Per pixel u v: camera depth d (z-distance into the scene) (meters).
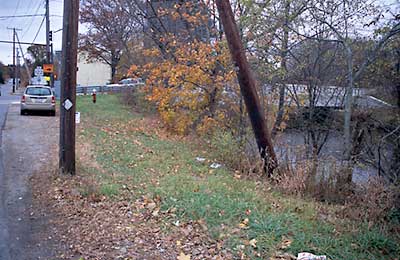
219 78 12.80
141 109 21.98
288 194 8.24
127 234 5.49
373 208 6.95
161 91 14.38
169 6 18.38
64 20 8.10
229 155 10.89
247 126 12.02
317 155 10.45
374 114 11.64
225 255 4.90
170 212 6.29
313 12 12.38
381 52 11.08
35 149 11.23
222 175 9.41
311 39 12.15
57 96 34.06
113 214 6.25
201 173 9.58
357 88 12.15
